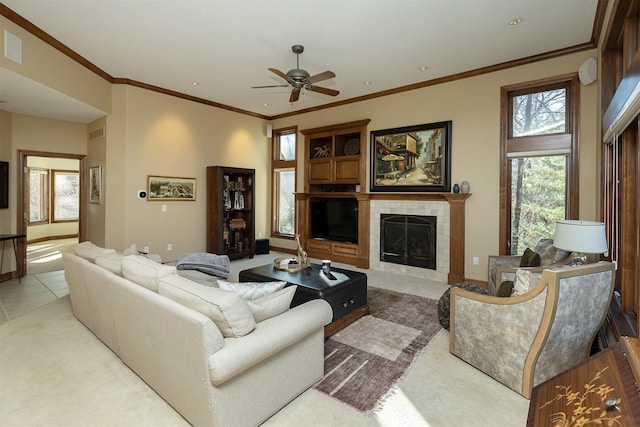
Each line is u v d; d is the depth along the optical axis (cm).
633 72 199
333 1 308
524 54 421
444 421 196
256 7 318
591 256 297
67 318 346
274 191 757
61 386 225
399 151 548
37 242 867
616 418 88
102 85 493
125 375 239
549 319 201
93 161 559
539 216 438
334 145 636
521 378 219
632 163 260
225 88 559
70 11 329
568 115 412
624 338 114
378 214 575
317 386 231
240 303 179
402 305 394
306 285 327
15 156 508
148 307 204
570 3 310
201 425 175
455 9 320
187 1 310
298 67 451
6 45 329
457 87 489
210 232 625
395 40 384
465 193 469
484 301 244
